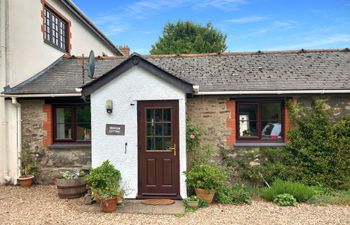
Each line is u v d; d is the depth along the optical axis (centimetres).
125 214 615
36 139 904
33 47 988
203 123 854
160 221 576
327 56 1040
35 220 587
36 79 962
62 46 1216
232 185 829
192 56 1119
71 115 922
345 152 800
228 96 845
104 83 722
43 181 901
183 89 712
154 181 721
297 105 838
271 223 565
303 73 908
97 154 726
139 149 724
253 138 864
